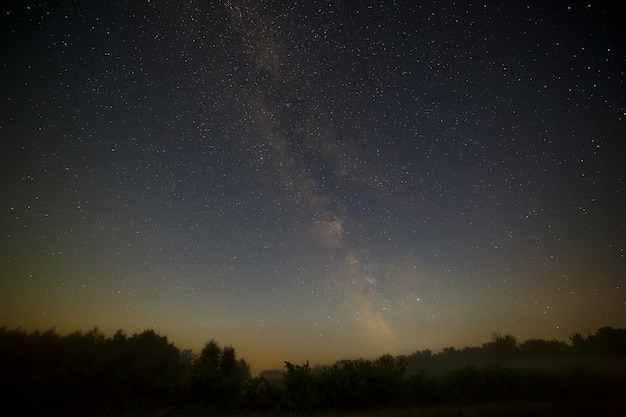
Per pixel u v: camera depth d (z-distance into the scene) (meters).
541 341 32.06
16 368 11.17
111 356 15.17
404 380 13.13
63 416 8.97
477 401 12.01
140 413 9.51
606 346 25.94
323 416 10.09
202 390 11.51
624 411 9.05
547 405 10.41
